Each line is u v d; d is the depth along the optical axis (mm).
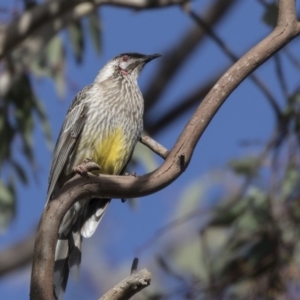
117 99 11484
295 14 7965
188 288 11453
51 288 7523
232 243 12250
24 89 14422
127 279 7402
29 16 12922
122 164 11562
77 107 11383
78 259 9906
